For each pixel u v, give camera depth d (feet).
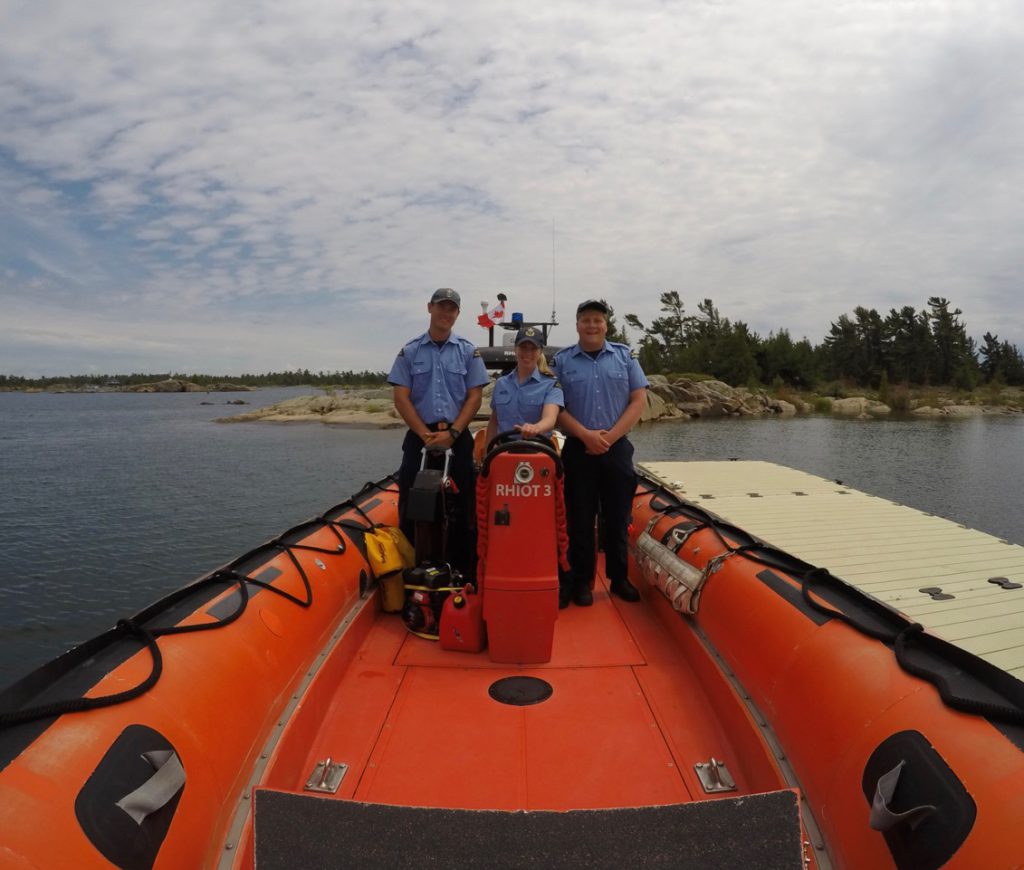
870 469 66.44
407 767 8.05
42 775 4.85
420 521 11.60
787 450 81.15
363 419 130.31
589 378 12.57
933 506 49.60
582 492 12.80
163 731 5.88
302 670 8.77
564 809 7.36
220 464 74.28
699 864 5.70
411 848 5.82
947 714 5.78
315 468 70.49
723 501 25.14
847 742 6.40
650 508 15.55
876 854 5.47
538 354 12.12
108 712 5.72
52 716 5.46
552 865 5.71
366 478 63.72
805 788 6.76
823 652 7.50
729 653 9.25
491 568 10.21
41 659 26.22
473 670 10.33
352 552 12.14
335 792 7.63
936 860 4.88
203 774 6.02
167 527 45.14
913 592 15.51
